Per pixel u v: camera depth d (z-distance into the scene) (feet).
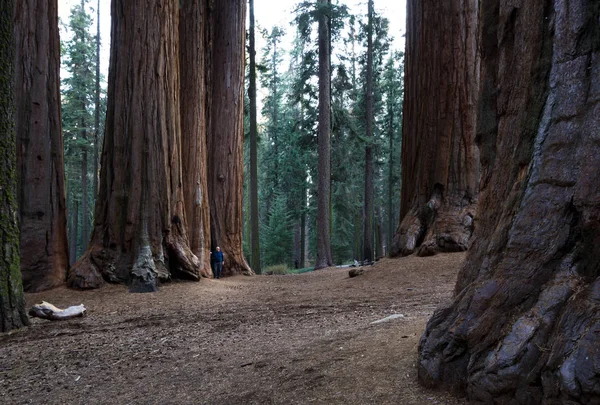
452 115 48.60
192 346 21.40
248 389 13.28
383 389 10.93
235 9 70.13
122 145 45.91
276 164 148.77
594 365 7.34
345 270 69.31
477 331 9.87
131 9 46.93
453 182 48.37
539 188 10.04
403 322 19.38
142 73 46.65
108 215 44.83
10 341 24.22
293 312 29.68
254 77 86.33
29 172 42.19
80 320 30.37
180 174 49.37
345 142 109.81
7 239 27.07
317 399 11.20
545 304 8.94
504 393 8.59
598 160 8.93
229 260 67.36
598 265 8.61
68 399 15.07
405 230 49.06
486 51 13.23
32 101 42.83
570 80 9.91
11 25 26.55
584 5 9.83
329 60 102.32
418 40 51.90
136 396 14.66
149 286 42.01
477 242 12.22
